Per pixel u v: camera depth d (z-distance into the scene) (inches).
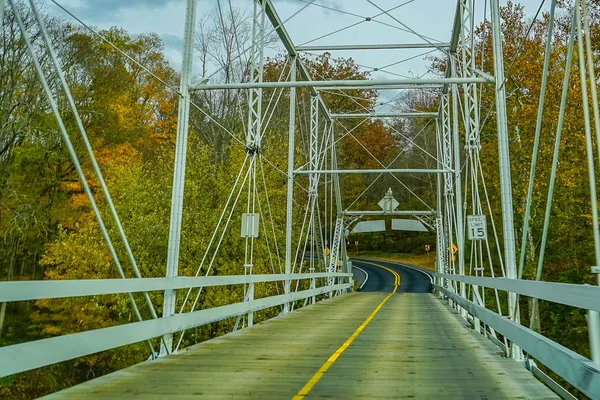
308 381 227.5
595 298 144.5
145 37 1485.0
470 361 283.0
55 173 1056.8
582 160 862.5
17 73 961.5
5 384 807.7
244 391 207.5
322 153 1083.3
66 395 199.6
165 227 868.6
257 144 571.5
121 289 224.5
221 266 911.7
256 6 596.4
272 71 1774.1
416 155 2475.4
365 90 2170.3
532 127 955.3
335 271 1200.2
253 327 447.5
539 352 199.0
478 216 581.9
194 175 963.3
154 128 1448.1
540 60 966.4
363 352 313.3
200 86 413.1
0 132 930.7
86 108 1105.4
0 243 1039.0
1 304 953.5
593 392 139.5
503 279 273.1
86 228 876.0
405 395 201.3
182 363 271.9
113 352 855.1
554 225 992.9
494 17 383.6
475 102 626.5
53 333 930.1
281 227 1039.6
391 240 2691.9
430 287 1636.3
